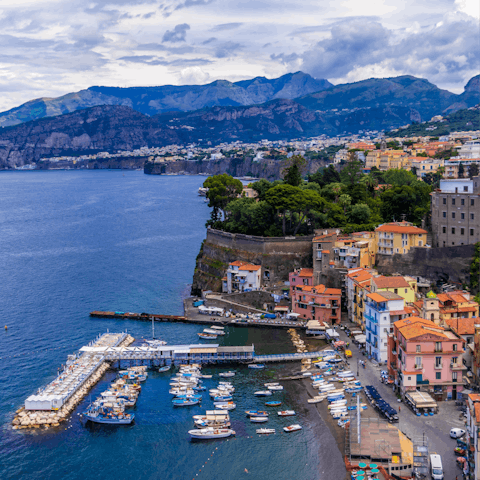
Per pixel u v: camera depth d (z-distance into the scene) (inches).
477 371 5285.4
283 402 5477.4
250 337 7234.3
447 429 4606.3
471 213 7465.6
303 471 4394.7
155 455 4731.8
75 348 7007.9
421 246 7849.4
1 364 6535.4
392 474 4069.9
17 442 4943.4
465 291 6830.7
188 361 6510.8
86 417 5285.4
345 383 5654.5
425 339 5098.4
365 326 6648.6
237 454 4687.5
